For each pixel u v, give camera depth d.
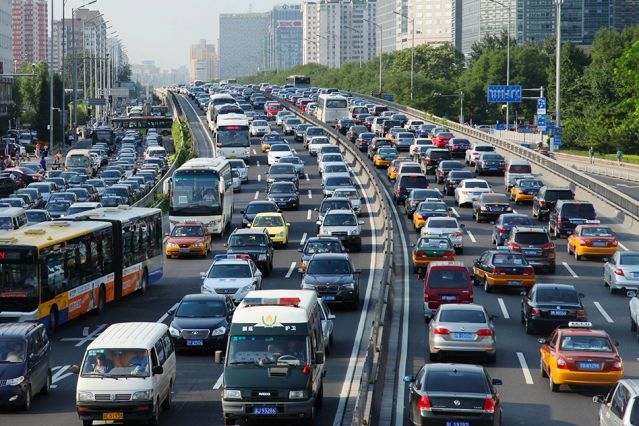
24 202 115.44
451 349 50.12
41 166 179.50
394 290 72.94
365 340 57.78
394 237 96.94
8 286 57.72
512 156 164.50
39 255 58.19
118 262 70.12
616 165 186.38
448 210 101.56
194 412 43.47
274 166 132.75
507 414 42.19
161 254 79.19
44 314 58.66
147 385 40.72
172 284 78.62
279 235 93.31
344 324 62.25
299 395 39.94
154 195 132.25
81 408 40.53
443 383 36.88
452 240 89.56
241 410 39.97
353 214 92.94
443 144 172.25
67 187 139.00
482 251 91.31
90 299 65.31
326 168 138.38
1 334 44.91
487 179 140.62
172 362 44.72
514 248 81.81
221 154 159.12
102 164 197.00
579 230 89.25
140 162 199.88
